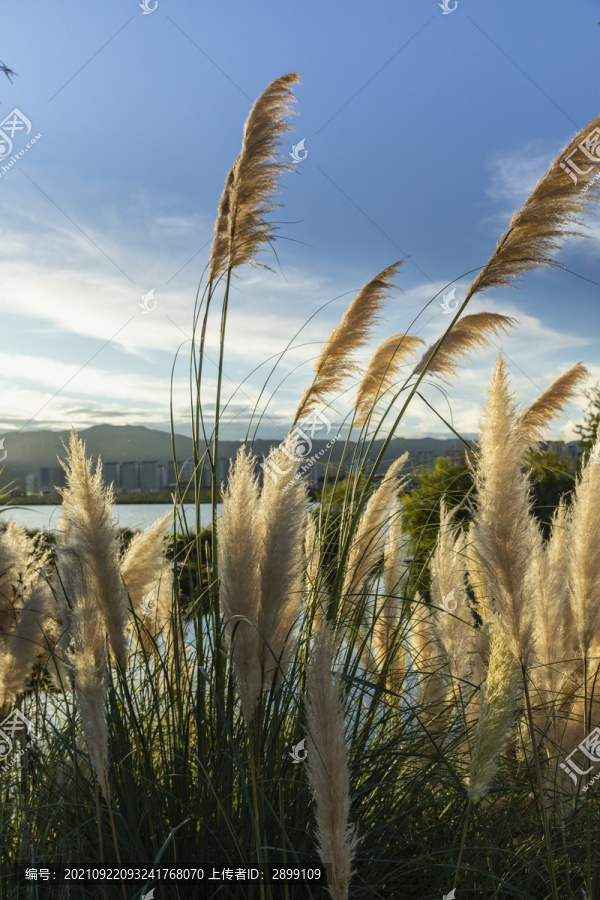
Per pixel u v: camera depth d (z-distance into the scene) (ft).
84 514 8.07
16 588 10.26
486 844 7.82
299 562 7.68
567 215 9.84
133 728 8.48
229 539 7.51
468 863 8.04
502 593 6.06
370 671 10.52
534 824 8.66
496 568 6.07
